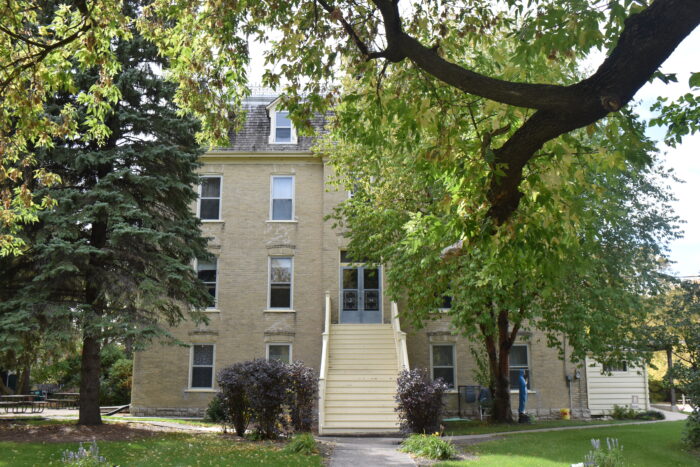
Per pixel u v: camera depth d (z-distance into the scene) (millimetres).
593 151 7164
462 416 23797
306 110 9602
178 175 18688
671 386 17094
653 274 18391
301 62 9820
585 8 7000
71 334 15852
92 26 9656
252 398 15508
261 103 27797
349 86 12758
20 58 9984
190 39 10523
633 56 5277
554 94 5727
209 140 11188
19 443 14016
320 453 13406
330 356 22281
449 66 6484
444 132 7723
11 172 11570
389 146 9102
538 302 16562
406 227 13055
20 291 16016
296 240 25547
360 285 25469
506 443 14703
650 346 18000
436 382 16422
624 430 17969
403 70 9172
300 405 16641
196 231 19266
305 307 24938
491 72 9555
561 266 7922
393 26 7059
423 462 12164
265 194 25953
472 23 9773
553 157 7281
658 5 5176
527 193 7840
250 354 24562
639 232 18328
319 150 21156
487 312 16359
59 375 35812
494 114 7816
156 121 18047
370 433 18047
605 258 16578
